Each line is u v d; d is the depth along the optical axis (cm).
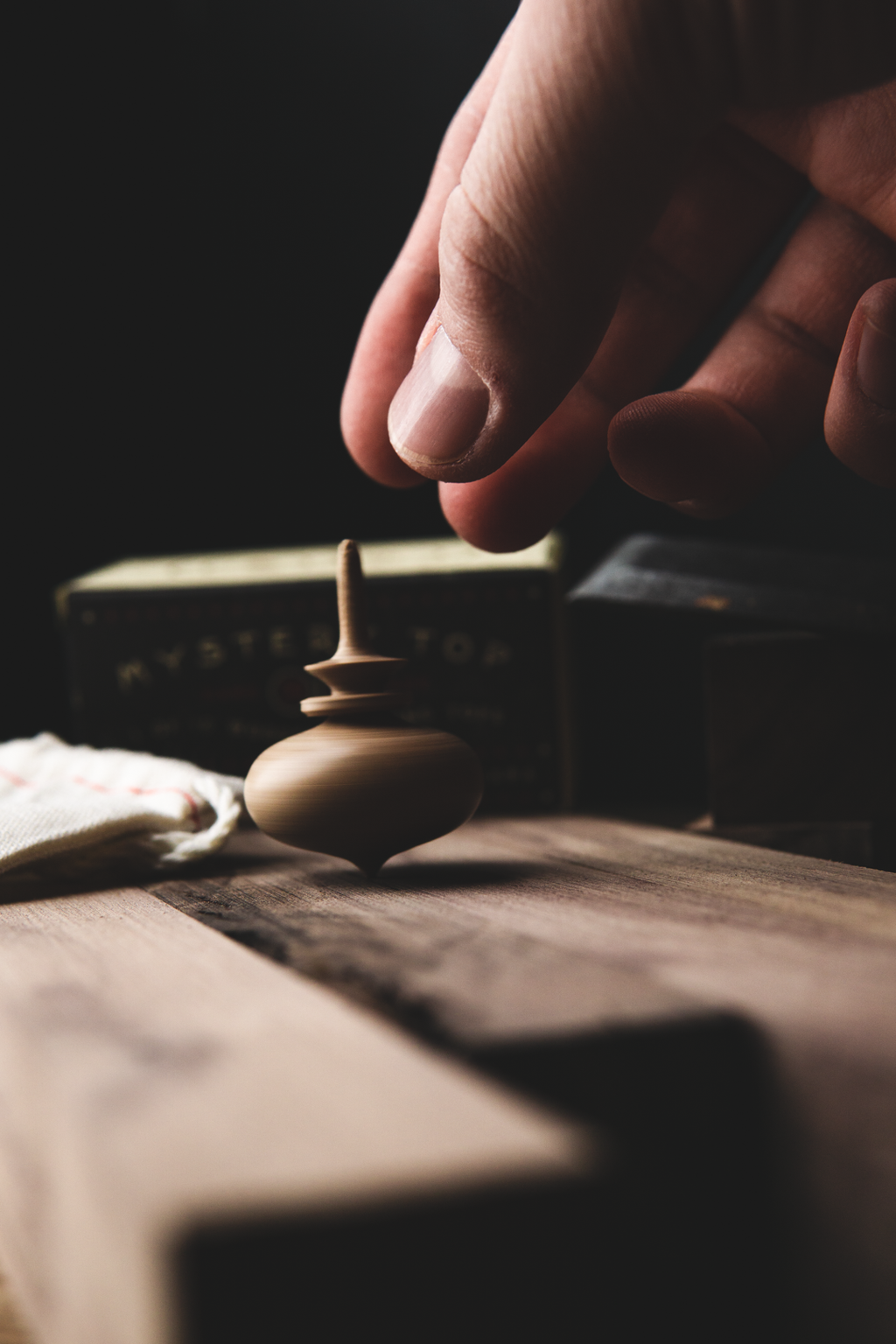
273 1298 15
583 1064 21
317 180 50
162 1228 15
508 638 39
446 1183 16
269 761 28
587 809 40
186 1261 14
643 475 30
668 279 31
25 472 46
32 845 29
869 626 34
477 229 25
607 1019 22
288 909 27
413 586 39
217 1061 21
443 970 23
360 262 50
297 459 50
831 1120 21
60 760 34
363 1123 18
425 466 27
